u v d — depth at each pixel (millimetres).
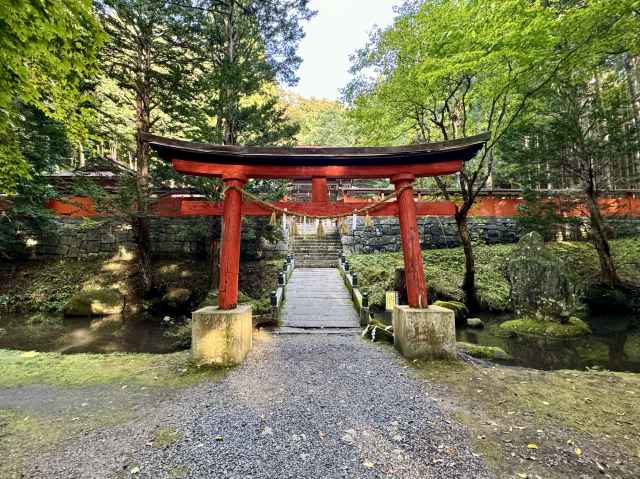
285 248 14297
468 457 2414
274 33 10273
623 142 9297
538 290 8344
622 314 9023
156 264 12664
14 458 2436
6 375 4344
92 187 9430
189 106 9984
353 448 2545
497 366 4852
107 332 8461
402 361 4777
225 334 4602
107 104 12234
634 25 6578
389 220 14820
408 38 8539
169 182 11578
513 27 6441
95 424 2967
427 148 4812
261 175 5094
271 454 2465
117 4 8719
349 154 4875
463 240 9836
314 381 4008
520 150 10102
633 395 3600
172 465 2334
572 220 10688
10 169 5211
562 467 2297
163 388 3822
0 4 2963
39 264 12344
